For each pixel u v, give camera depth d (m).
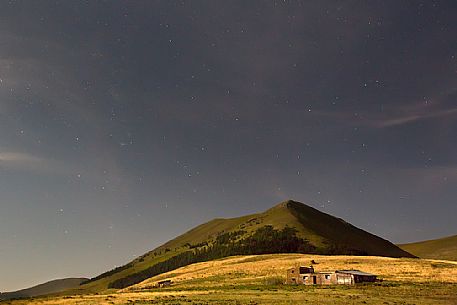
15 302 69.25
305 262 144.25
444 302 61.62
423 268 118.06
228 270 144.62
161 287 124.31
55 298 74.31
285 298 68.31
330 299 66.31
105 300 70.38
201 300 67.69
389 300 64.19
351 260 145.88
